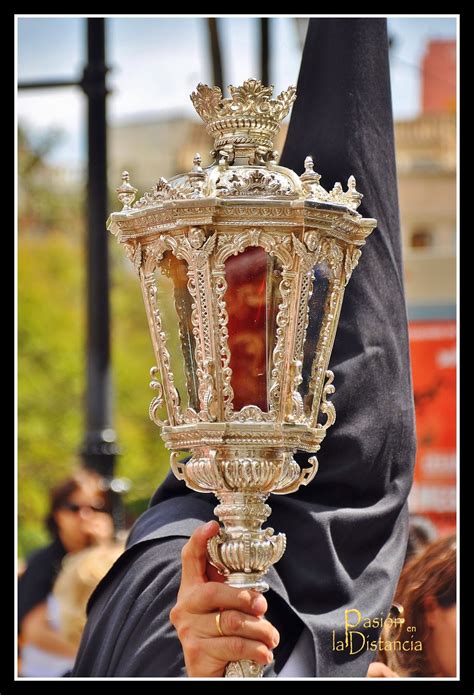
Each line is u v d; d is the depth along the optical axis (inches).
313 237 82.4
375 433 109.0
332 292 86.5
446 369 306.3
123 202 86.9
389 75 116.3
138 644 102.7
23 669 241.9
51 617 246.2
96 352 295.9
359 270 111.3
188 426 82.5
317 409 86.0
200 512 109.1
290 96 88.7
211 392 82.0
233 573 85.3
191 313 83.6
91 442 288.4
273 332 82.7
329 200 85.0
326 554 106.0
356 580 107.1
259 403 82.6
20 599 247.8
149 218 84.2
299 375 83.0
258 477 82.8
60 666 242.7
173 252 83.9
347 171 112.7
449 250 323.3
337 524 107.1
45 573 251.9
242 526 84.7
